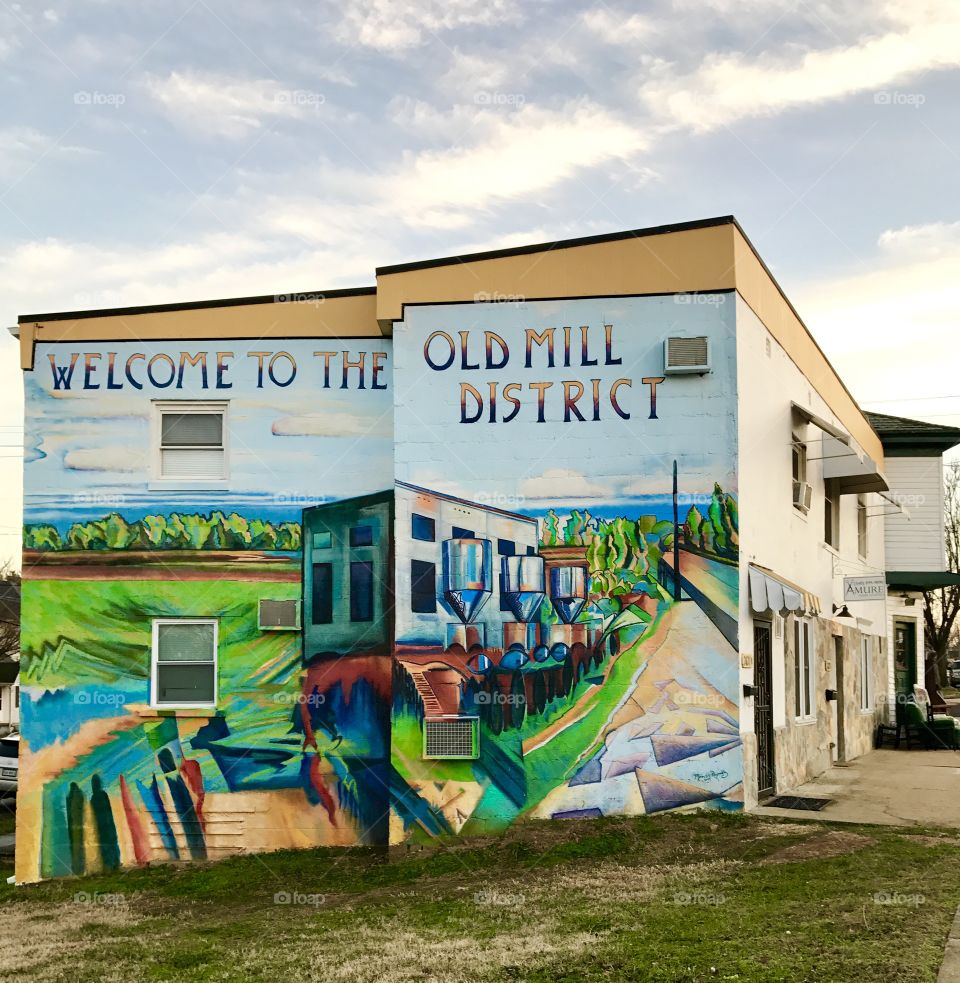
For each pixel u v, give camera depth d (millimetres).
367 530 14977
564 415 13914
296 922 10719
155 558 15164
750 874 10445
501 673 13711
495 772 13547
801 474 17562
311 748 14773
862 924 8391
